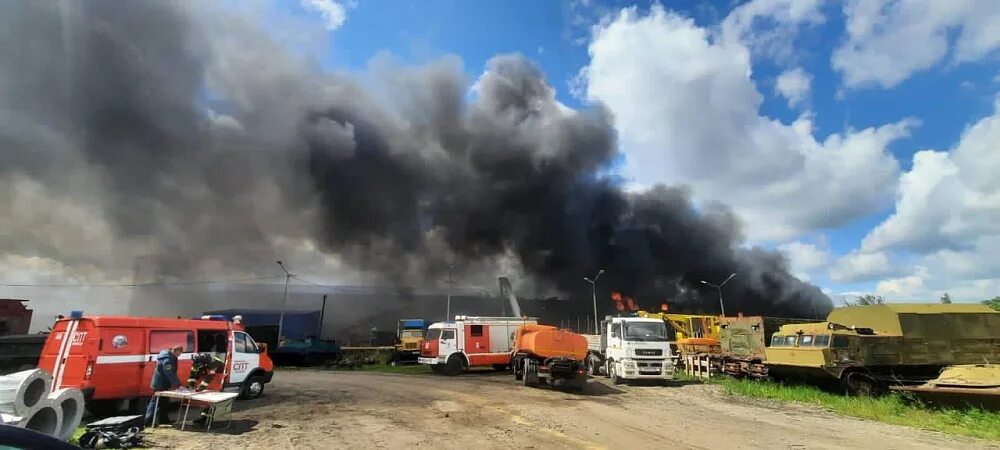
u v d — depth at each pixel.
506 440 9.02
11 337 13.22
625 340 18.89
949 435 9.63
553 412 12.20
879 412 12.05
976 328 16.98
